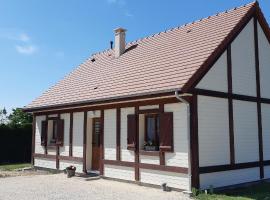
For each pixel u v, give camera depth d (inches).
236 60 543.2
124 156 565.0
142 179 529.7
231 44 537.6
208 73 494.6
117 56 741.9
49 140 753.0
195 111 471.5
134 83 553.3
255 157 554.6
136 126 542.9
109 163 591.2
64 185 536.1
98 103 590.2
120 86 578.6
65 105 663.8
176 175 480.7
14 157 944.9
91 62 823.7
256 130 562.9
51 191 484.7
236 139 526.3
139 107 541.6
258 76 581.3
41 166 759.1
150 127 537.6
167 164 493.7
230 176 508.7
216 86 504.7
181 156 476.1
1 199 433.4
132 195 453.4
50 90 794.8
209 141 485.7
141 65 609.0
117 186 523.5
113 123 591.2
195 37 582.6
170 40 641.6
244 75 555.2
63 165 700.0
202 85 484.1
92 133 657.6
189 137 466.6
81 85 710.5
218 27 569.0
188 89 458.9
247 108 553.0
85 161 649.0
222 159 499.8
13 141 944.9
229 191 479.8
